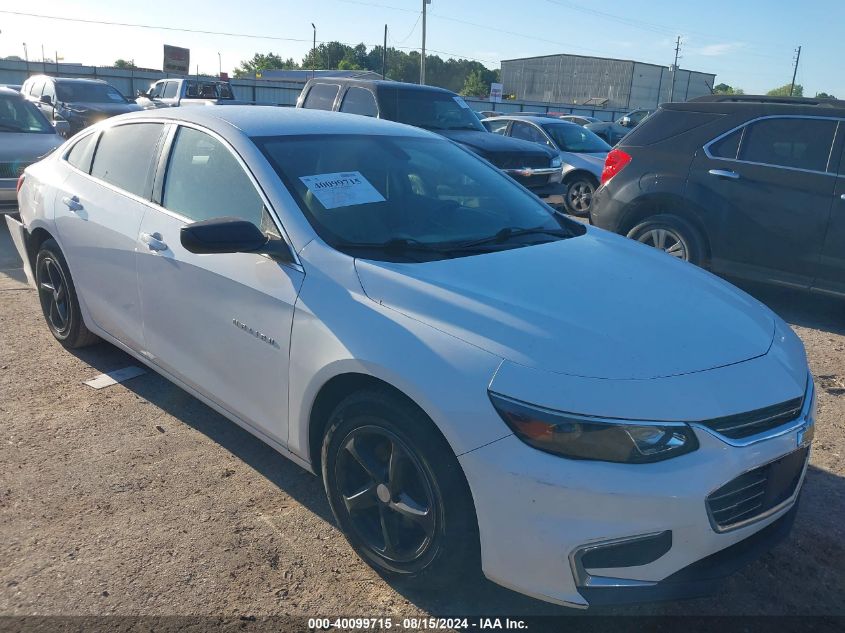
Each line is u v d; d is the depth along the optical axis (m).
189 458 3.58
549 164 10.60
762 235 6.08
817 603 2.73
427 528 2.49
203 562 2.83
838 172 5.73
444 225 3.34
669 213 6.61
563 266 3.04
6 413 3.96
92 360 4.71
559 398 2.23
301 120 3.72
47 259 4.65
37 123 9.62
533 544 2.24
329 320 2.72
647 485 2.17
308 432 2.90
